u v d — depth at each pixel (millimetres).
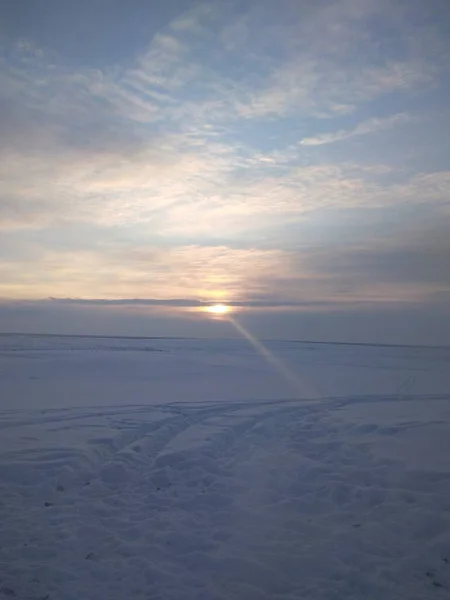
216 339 92625
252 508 5852
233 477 7090
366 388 18125
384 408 12766
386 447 8227
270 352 48094
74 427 9883
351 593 3965
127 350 43594
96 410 11984
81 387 17188
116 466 7277
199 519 5539
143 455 8258
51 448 8062
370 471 6980
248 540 4938
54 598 3846
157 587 4020
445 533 4945
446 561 4473
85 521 5406
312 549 4727
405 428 9742
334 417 11406
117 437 9062
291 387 18188
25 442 8531
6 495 6215
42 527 5227
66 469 7004
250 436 9719
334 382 20266
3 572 4254
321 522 5406
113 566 4383
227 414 11828
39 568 4293
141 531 5152
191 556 4551
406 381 19859
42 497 6207
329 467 7340
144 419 10797
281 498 6250
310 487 6605
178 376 21766
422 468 6875
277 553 4637
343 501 6094
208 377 21797
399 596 3893
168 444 8852
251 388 17625
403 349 68438
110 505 5969
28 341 65375
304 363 33500
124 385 17969
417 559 4473
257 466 7582
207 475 7113
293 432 10102
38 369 23578
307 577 4219
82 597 3861
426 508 5543
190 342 74688
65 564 4414
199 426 10398
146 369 24922
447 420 10570
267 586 4066
